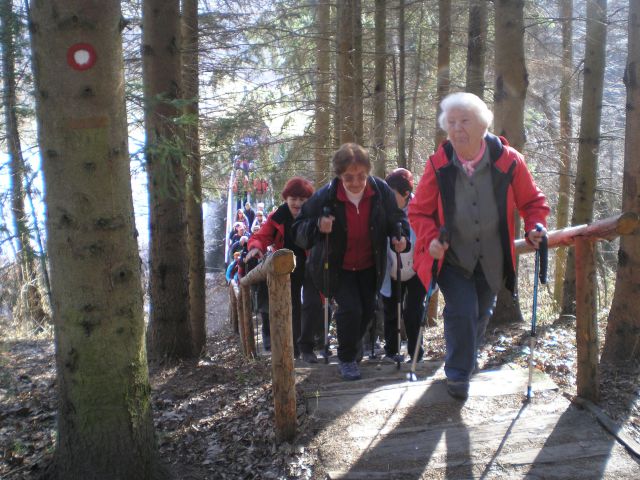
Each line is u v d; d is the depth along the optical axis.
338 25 9.59
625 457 3.18
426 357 5.71
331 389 4.14
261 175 10.19
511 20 6.13
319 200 4.26
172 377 5.57
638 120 4.26
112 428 3.17
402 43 9.66
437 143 9.15
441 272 3.77
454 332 3.71
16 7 4.33
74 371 3.12
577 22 9.98
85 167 2.94
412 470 3.19
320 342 5.62
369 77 11.16
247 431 3.92
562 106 10.69
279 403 3.55
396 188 5.02
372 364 4.92
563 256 10.46
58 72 2.86
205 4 8.64
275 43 10.04
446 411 3.70
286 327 3.51
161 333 6.21
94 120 2.92
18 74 4.65
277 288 3.46
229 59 8.96
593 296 3.61
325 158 10.73
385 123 9.86
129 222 3.14
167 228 6.10
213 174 8.97
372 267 4.48
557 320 6.46
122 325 3.14
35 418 4.73
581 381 3.69
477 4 7.34
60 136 2.91
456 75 10.67
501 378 4.07
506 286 3.68
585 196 7.55
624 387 3.88
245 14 8.80
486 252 3.62
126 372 3.19
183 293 6.24
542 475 3.09
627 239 4.27
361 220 4.27
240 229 12.81
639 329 4.26
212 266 17.45
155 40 5.86
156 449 3.43
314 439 3.54
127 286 3.14
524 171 3.59
